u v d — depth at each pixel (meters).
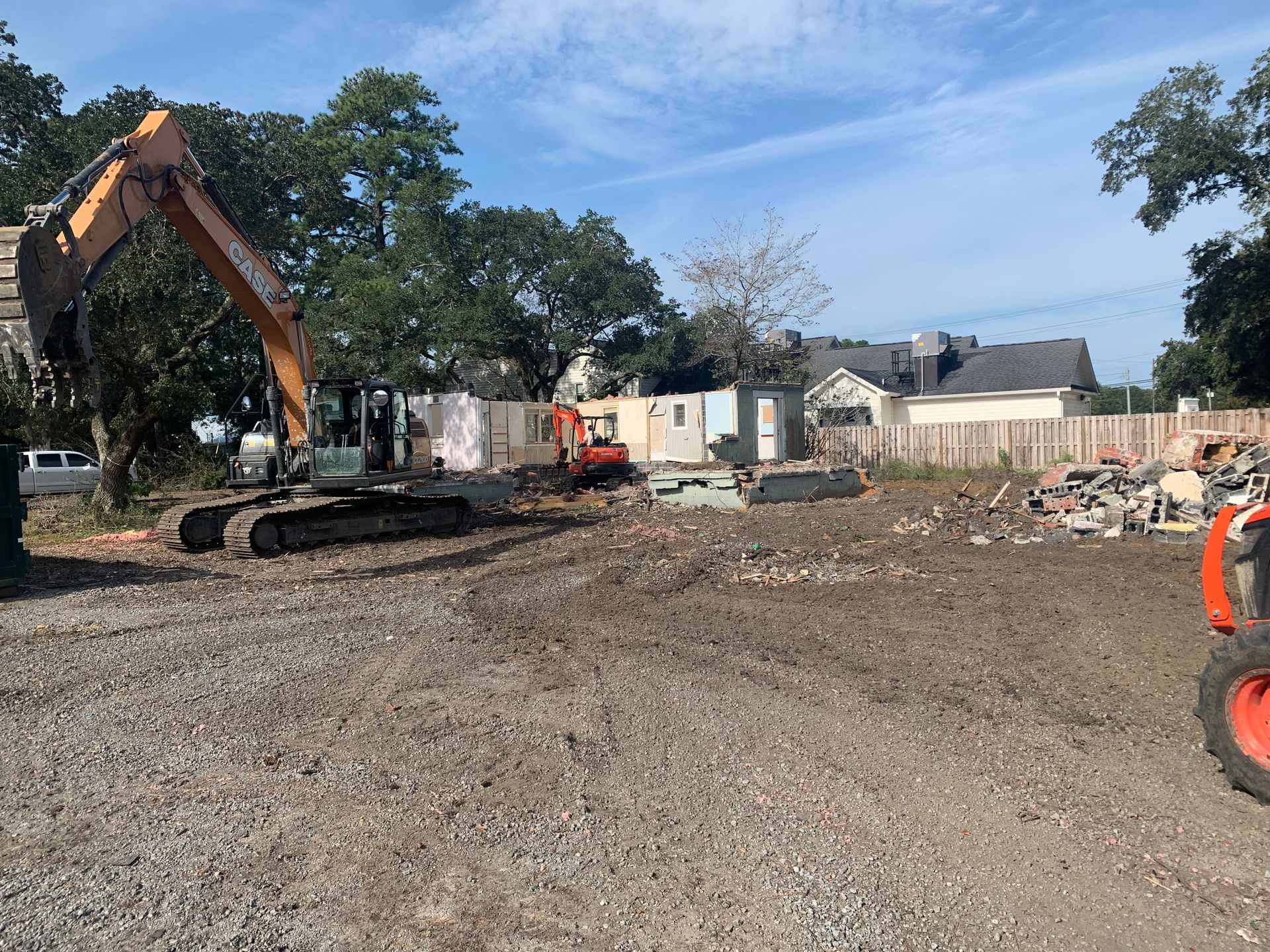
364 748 5.05
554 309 38.72
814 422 31.03
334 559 12.77
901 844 3.83
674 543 13.08
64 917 3.26
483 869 3.64
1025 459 25.64
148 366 18.89
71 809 4.25
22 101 23.36
